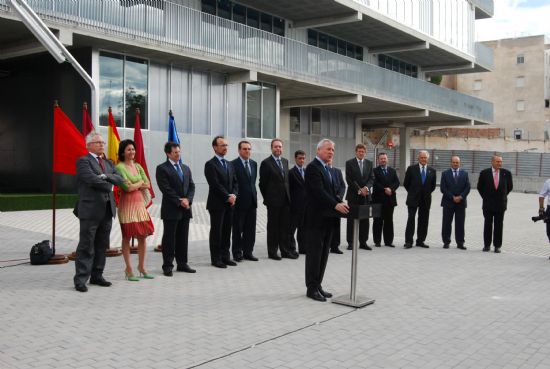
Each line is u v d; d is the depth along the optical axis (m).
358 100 27.52
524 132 68.50
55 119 8.71
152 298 6.78
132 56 19.28
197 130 21.64
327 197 6.69
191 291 7.20
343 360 4.81
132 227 7.64
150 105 19.95
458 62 38.94
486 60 40.91
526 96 68.38
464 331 5.74
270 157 9.83
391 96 29.86
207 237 12.62
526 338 5.54
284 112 29.59
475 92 71.31
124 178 7.56
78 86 18.72
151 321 5.82
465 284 8.05
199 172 21.70
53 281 7.57
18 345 5.00
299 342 5.26
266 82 24.52
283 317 6.08
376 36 31.20
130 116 19.33
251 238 9.60
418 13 31.92
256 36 22.27
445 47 34.75
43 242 8.87
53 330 5.45
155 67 20.11
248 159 9.55
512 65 69.25
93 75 18.06
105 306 6.36
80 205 7.06
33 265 8.68
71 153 8.64
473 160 43.06
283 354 4.92
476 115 39.44
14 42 17.84
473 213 21.44
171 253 8.16
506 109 69.50
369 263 9.59
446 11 35.25
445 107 35.34
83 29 16.41
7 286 7.25
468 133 57.38
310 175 6.81
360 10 26.28
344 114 34.16
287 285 7.67
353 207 6.57
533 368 4.73
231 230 9.69
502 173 11.29
